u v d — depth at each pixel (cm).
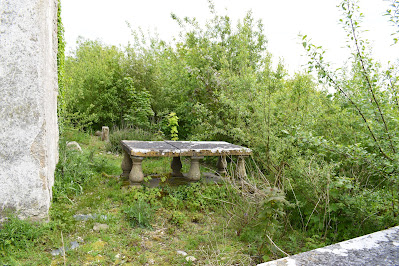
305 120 466
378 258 167
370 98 334
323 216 361
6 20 323
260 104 545
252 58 1148
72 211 387
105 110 1101
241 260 293
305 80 491
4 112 327
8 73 326
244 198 389
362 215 337
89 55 1229
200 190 488
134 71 1108
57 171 503
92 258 289
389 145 319
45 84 355
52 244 312
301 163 386
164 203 448
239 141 665
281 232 361
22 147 334
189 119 884
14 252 290
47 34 386
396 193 334
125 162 561
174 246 329
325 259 168
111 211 405
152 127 969
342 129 451
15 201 333
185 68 852
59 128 708
